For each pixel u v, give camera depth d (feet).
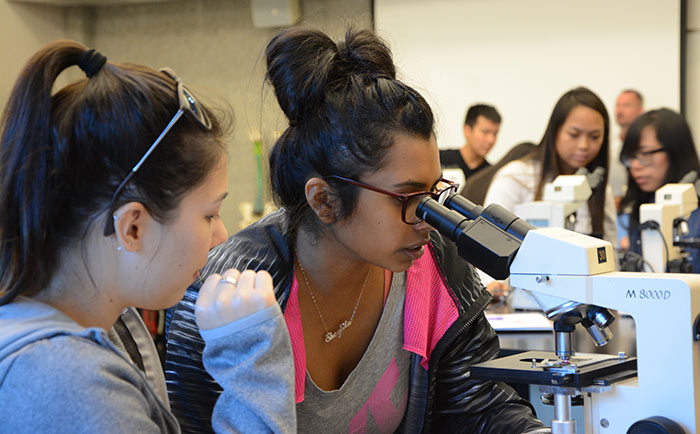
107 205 2.51
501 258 3.15
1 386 2.22
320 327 3.92
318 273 3.86
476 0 15.48
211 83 18.17
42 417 2.16
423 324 3.97
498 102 15.44
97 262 2.56
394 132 3.37
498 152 15.48
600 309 3.16
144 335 3.26
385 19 16.07
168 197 2.57
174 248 2.63
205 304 2.77
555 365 3.18
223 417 2.68
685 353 2.98
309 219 3.78
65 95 2.54
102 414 2.21
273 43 3.67
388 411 4.12
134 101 2.53
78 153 2.47
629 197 12.39
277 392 2.66
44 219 2.45
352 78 3.51
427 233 3.54
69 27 18.84
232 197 17.95
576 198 8.82
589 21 14.87
